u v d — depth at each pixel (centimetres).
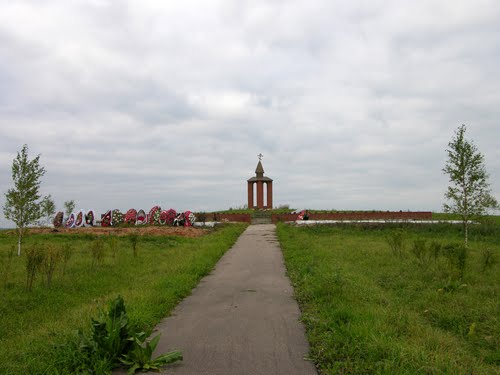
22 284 1161
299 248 1795
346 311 719
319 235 2531
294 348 590
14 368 501
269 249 1909
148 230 2752
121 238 2353
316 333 644
